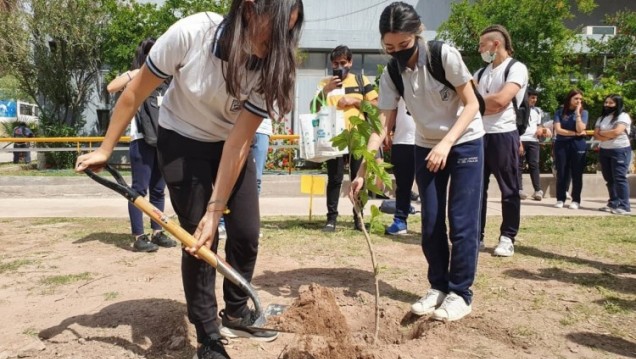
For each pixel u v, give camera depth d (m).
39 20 14.43
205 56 2.42
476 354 2.84
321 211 7.99
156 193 5.16
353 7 15.68
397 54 3.24
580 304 3.63
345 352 2.62
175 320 3.16
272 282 4.10
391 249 5.27
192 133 2.60
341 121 5.80
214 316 2.71
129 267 4.50
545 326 3.22
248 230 2.80
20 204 8.88
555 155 8.73
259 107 2.46
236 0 2.30
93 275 4.25
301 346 2.68
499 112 4.69
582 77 13.50
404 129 5.88
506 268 4.54
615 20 14.89
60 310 3.45
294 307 3.08
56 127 14.48
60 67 14.72
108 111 15.32
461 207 3.29
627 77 14.38
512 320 3.30
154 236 5.30
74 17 14.34
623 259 4.91
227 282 2.89
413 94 3.32
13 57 14.59
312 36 14.93
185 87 2.48
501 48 4.80
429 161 3.08
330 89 5.70
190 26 2.42
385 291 3.94
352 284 4.10
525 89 4.87
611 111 8.20
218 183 2.46
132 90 2.53
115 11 14.34
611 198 8.26
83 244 5.45
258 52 2.34
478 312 3.43
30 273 4.35
